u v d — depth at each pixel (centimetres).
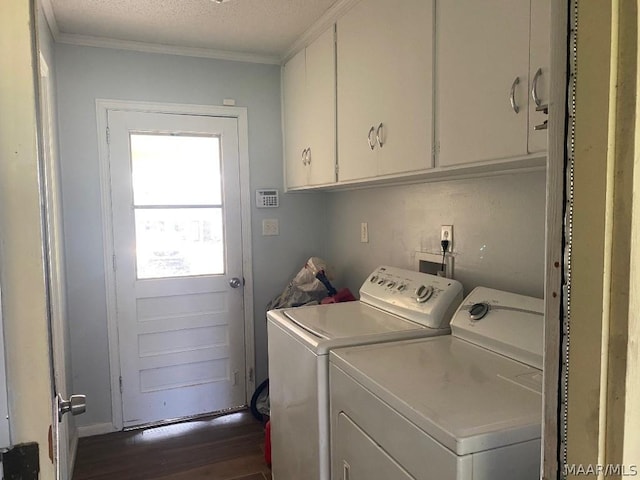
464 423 107
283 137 321
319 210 338
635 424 54
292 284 301
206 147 307
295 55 291
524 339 150
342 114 234
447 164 162
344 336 176
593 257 54
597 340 54
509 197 182
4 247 54
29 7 54
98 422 291
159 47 288
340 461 155
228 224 314
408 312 201
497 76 139
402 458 119
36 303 56
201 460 261
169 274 303
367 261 286
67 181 275
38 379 56
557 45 58
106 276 287
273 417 219
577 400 57
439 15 163
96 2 227
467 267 205
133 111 287
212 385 316
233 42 285
